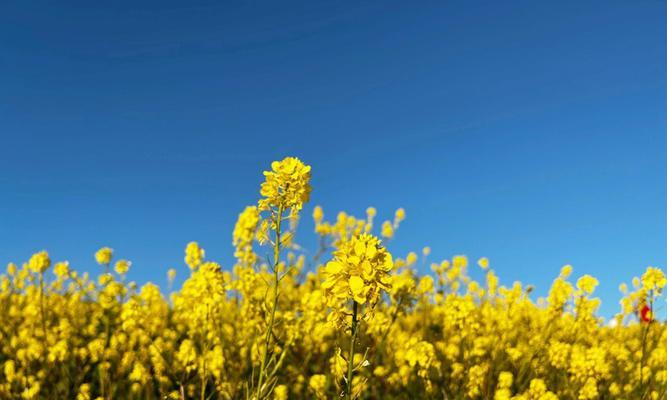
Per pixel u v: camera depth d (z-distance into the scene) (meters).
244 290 0.97
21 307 1.34
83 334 1.09
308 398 0.91
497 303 1.37
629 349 1.24
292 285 1.23
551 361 1.01
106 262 1.06
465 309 1.05
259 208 0.61
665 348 1.09
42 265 1.01
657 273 0.89
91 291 1.20
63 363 0.91
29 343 1.00
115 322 1.06
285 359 0.94
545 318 1.18
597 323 1.23
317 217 1.39
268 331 0.60
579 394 0.95
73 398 0.88
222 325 0.99
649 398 0.91
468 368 0.99
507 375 0.91
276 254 0.61
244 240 1.00
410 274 1.31
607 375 0.96
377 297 0.48
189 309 0.92
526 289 1.20
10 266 1.37
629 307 1.24
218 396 0.88
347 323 0.49
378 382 0.98
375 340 0.93
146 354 0.91
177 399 0.83
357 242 0.48
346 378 0.49
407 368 0.95
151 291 1.20
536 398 0.86
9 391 0.87
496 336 1.12
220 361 0.84
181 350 0.84
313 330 0.91
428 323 1.28
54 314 1.19
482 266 1.38
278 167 0.61
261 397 0.60
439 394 0.96
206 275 0.87
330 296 0.49
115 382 0.90
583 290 1.06
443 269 1.40
